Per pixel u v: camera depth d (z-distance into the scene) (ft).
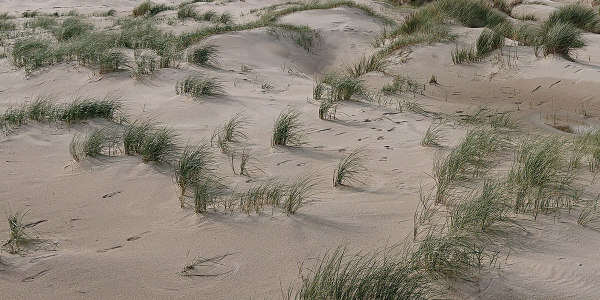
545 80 29.12
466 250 11.02
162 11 56.08
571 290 10.19
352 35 42.60
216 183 14.83
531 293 10.05
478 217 12.26
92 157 16.71
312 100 24.50
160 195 14.24
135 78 26.78
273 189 14.39
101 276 10.44
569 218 12.94
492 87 29.43
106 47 31.12
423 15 42.65
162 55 30.53
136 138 17.17
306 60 37.32
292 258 11.22
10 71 29.71
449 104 26.50
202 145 18.08
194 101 23.08
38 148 17.71
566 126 23.31
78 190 14.55
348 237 12.08
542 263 11.00
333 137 19.44
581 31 38.14
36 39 37.17
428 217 12.92
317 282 9.70
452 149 17.79
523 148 17.62
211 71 29.32
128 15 57.31
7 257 11.00
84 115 20.54
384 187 14.94
